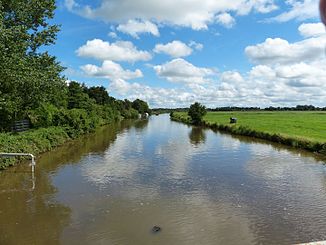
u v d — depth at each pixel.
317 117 87.50
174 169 21.55
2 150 21.97
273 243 10.58
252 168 21.89
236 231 11.50
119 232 11.41
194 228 11.75
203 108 75.00
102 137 43.38
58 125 40.44
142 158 25.95
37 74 23.44
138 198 15.20
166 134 48.44
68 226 11.96
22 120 35.12
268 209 13.71
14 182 18.39
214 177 19.30
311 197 15.36
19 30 21.94
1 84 22.33
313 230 11.59
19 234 11.27
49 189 16.88
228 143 36.03
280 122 63.88
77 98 66.31
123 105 126.38
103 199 15.09
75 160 25.09
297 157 26.38
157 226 11.93
